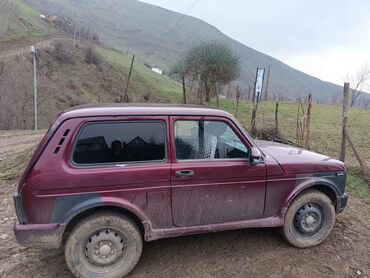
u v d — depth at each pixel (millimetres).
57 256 4629
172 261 4527
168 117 4195
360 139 13797
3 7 68875
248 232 5230
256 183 4492
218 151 4406
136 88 58125
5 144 14641
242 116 22625
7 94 37406
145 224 4121
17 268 4379
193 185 4223
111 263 4129
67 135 3854
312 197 4805
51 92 44594
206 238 5059
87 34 90875
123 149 4039
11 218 5820
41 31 70250
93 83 53750
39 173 3770
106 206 4039
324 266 4504
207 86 34438
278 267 4445
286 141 11344
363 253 4832
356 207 6340
